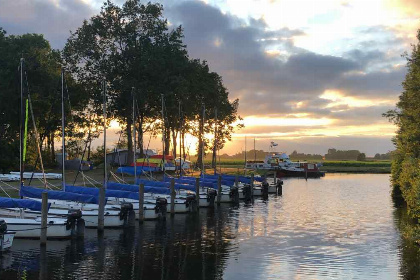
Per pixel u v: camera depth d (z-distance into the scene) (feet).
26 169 225.15
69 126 252.21
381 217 143.33
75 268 78.43
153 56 236.63
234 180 212.84
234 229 118.93
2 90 215.92
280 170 382.63
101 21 243.40
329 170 478.59
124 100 236.02
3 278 72.23
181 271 77.66
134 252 90.94
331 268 79.77
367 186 285.43
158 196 149.89
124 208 116.26
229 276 74.84
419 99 123.65
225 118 320.91
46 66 240.12
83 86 246.27
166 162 261.03
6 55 227.81
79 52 241.14
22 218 99.60
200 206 164.55
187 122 297.33
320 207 171.01
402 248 95.76
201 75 293.23
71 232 100.37
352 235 111.14
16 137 229.25
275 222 131.95
